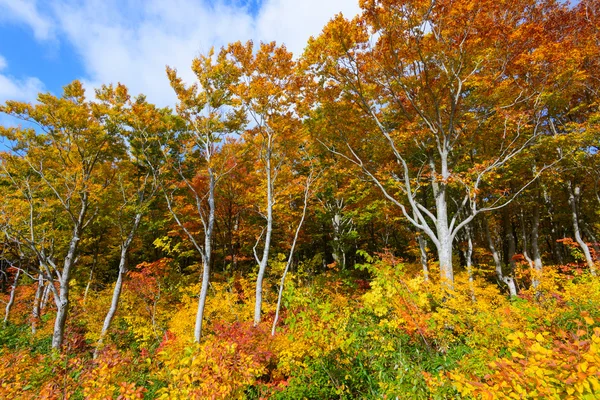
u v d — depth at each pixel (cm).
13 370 514
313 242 2064
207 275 760
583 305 559
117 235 1523
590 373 193
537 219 1356
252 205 1374
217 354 408
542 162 1269
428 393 352
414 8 934
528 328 442
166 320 1081
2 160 1059
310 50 981
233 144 1012
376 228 1894
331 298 921
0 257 1145
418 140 1200
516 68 1023
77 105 1057
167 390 392
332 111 1093
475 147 1287
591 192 1424
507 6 1001
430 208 1681
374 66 1035
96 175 1156
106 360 443
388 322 568
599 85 1159
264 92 907
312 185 1175
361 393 438
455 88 1108
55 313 1402
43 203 1145
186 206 1403
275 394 472
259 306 843
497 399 223
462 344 523
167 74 858
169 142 1030
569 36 1124
